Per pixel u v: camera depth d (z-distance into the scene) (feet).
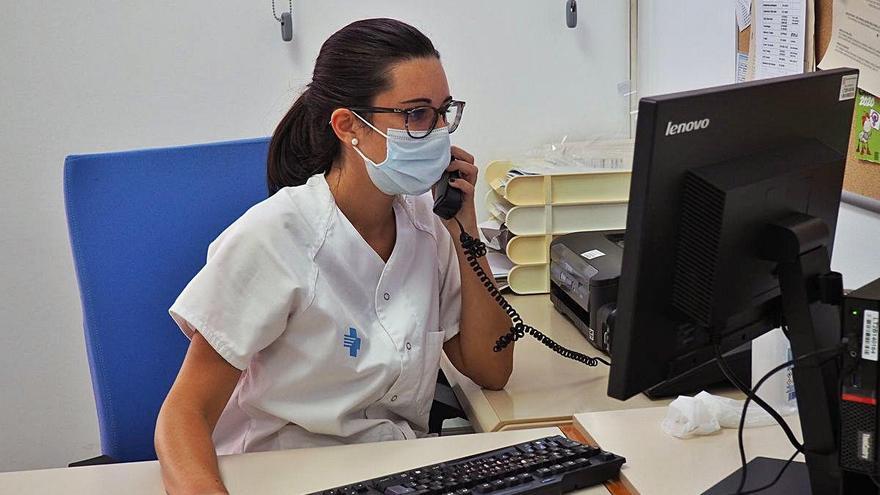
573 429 4.58
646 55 8.01
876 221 5.09
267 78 7.92
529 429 4.62
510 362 5.35
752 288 3.40
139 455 5.55
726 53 6.50
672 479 3.86
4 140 7.80
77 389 8.44
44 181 7.94
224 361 4.57
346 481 4.07
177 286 5.60
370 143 4.77
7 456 8.46
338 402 4.82
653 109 3.01
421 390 5.11
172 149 5.68
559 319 6.41
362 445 4.47
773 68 5.86
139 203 5.57
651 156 3.06
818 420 3.41
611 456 4.01
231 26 7.80
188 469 4.05
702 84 6.93
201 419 4.39
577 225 6.89
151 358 5.55
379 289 4.93
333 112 4.77
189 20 7.75
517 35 8.04
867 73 4.98
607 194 6.85
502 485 3.77
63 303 8.25
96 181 5.50
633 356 3.30
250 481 4.10
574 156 7.47
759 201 3.26
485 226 7.49
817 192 3.52
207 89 7.89
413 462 4.25
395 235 5.14
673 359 3.46
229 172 5.74
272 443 5.00
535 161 7.68
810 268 3.33
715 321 3.30
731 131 3.25
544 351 5.87
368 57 4.71
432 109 4.76
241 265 4.59
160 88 7.84
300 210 4.78
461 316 5.41
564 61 8.13
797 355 3.40
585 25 8.07
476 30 8.00
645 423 4.46
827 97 3.59
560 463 3.97
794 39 5.61
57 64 7.71
